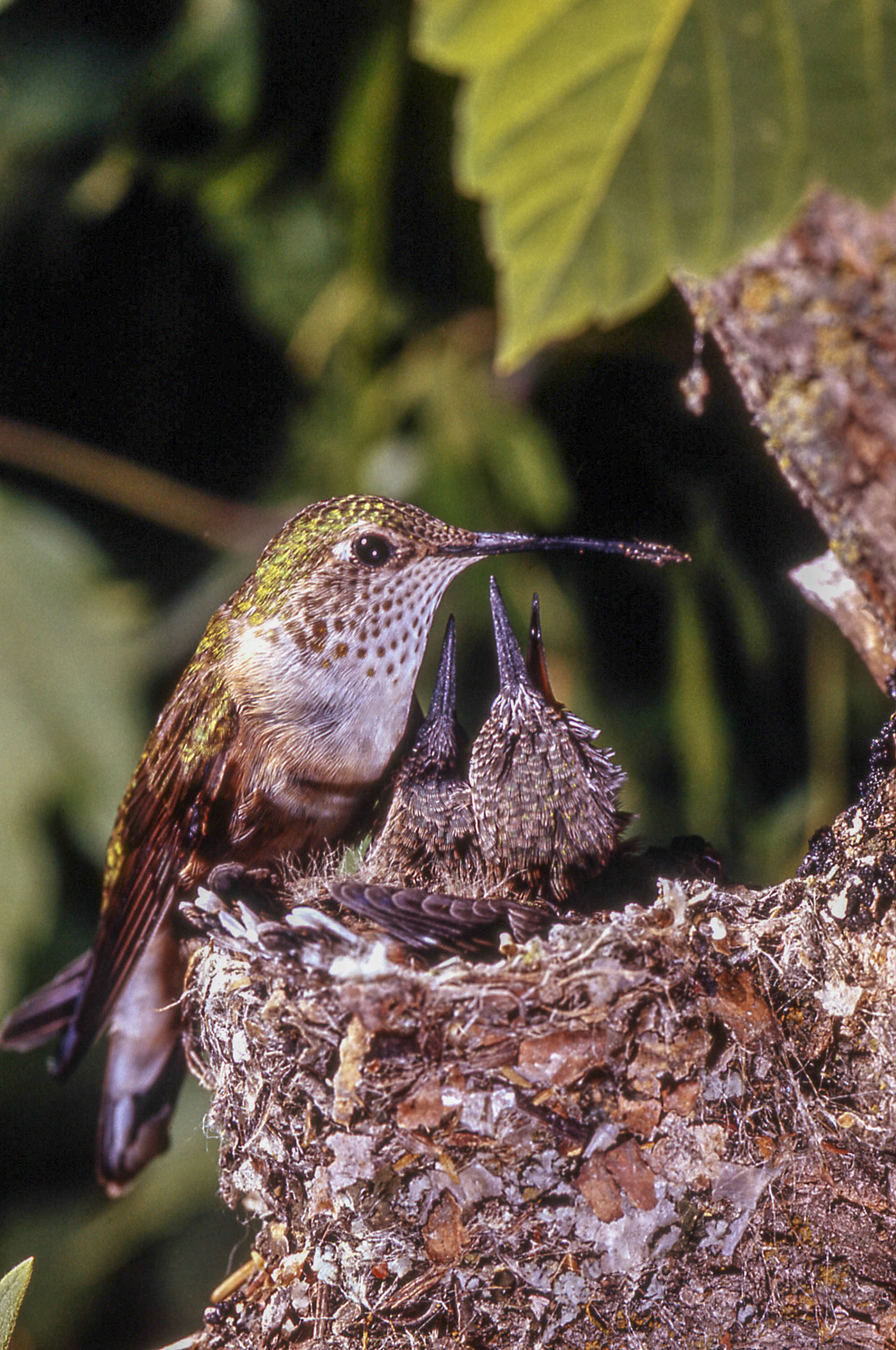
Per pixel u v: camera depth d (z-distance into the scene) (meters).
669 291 1.23
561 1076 1.16
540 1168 1.16
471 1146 1.16
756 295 1.14
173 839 1.19
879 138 1.13
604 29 1.11
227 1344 1.17
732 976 1.16
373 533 1.19
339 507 1.19
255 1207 1.17
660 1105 1.16
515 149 1.11
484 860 1.19
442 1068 1.16
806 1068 1.16
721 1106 1.16
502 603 1.19
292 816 1.19
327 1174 1.16
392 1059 1.16
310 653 1.18
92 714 1.22
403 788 1.19
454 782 1.19
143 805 1.19
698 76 1.12
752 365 1.15
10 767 1.22
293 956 1.16
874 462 1.14
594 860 1.19
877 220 1.14
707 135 1.12
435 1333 1.16
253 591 1.19
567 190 1.12
